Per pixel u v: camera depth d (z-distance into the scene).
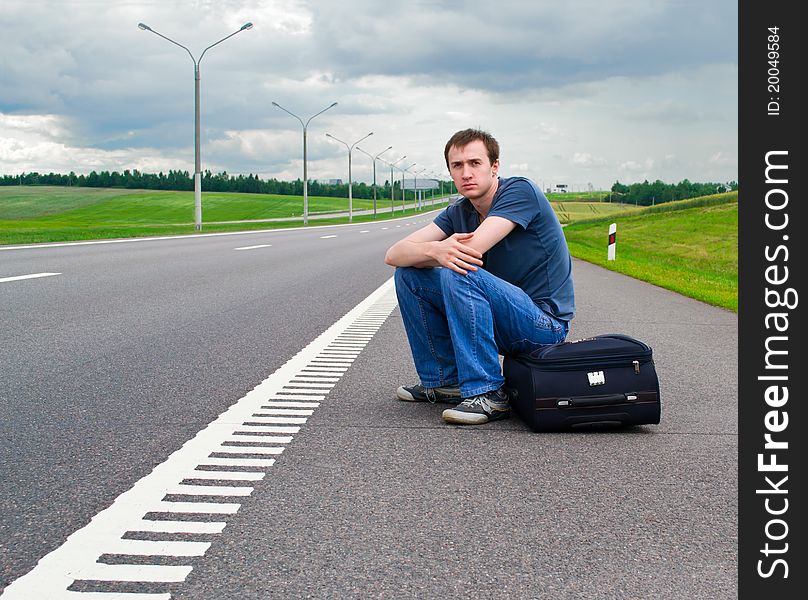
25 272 12.22
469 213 4.45
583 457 3.34
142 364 5.39
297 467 3.14
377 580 2.10
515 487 2.91
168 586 2.05
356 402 4.38
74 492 2.80
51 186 165.00
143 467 3.11
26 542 2.35
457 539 2.40
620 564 2.23
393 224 63.06
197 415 3.99
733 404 4.43
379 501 2.74
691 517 2.63
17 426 3.72
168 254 17.75
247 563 2.21
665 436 3.71
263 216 109.12
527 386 3.76
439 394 4.34
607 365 3.73
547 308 4.25
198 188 33.84
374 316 8.30
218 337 6.68
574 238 42.84
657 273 16.27
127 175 178.62
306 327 7.41
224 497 2.77
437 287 4.23
